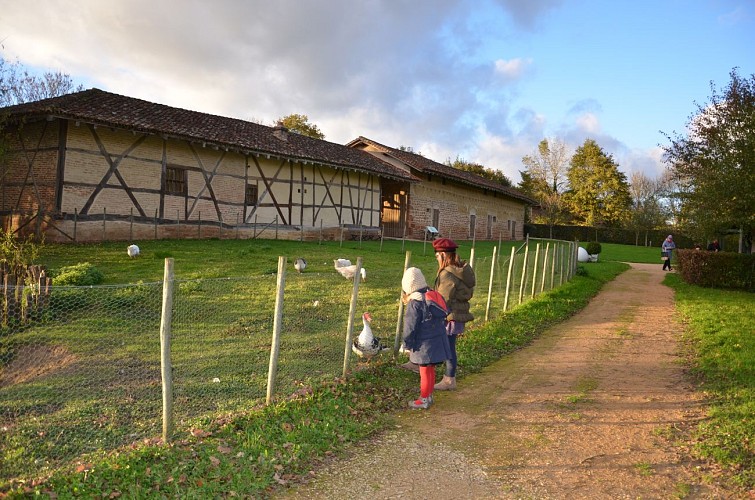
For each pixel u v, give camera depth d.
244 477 4.13
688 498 4.05
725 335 9.93
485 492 4.11
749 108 17.36
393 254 19.89
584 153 64.00
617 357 8.45
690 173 19.27
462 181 36.00
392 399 6.20
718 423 5.51
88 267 10.61
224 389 6.01
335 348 7.72
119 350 6.84
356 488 4.12
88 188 16.89
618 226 61.00
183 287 10.02
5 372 6.12
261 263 14.25
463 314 6.68
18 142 17.42
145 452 4.42
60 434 4.75
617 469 4.53
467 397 6.38
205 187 20.30
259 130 25.20
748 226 18.38
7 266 8.87
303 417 5.38
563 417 5.75
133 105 19.91
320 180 25.34
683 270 20.16
